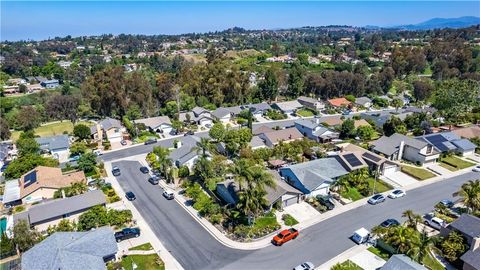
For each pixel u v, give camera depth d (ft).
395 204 174.50
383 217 161.68
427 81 454.40
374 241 141.28
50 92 470.39
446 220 156.76
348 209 169.17
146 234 148.87
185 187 192.34
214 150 235.20
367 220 159.02
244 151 224.12
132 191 191.62
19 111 360.89
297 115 371.97
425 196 183.42
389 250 134.41
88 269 114.32
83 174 201.57
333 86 440.86
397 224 145.89
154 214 166.20
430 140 242.37
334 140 275.39
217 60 462.60
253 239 143.95
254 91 427.74
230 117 348.59
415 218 135.23
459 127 299.58
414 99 438.40
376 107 406.21
